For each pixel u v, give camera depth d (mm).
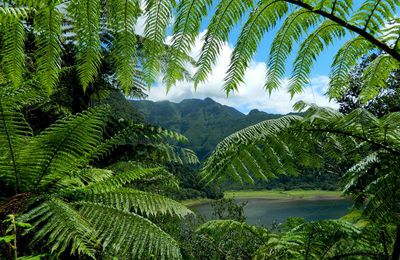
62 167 2160
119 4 934
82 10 955
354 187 2229
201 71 1136
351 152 1934
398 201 1864
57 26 1024
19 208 1865
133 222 2129
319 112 1838
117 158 4645
